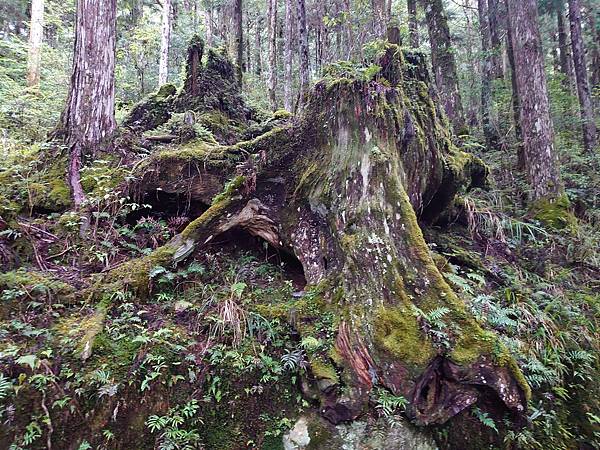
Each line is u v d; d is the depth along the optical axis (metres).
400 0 15.41
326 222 4.76
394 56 5.41
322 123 5.07
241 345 3.82
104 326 3.64
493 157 9.87
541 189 7.70
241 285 4.21
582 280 6.19
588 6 16.28
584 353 4.62
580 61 11.73
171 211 5.76
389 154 4.66
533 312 4.95
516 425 3.86
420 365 3.58
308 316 4.13
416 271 4.17
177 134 6.73
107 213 4.94
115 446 3.11
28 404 2.99
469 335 3.79
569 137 11.75
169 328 3.84
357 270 4.16
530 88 7.96
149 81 15.73
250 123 8.82
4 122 8.35
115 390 3.19
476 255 5.95
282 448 3.41
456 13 20.05
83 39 6.00
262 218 5.11
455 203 6.73
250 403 3.57
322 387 3.55
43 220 4.87
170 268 4.49
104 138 6.06
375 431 3.45
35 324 3.55
